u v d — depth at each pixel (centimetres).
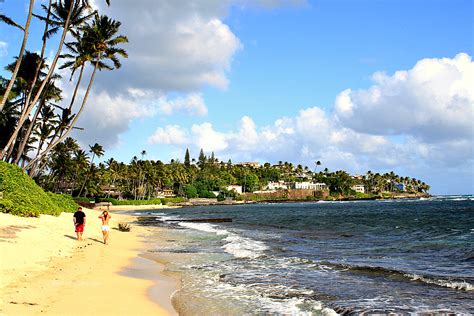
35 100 3083
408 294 1155
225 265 1669
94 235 2627
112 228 3500
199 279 1377
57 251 1695
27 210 2602
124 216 6569
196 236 3038
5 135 4259
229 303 1060
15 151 4547
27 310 856
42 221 2608
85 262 1552
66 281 1173
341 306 1027
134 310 955
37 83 3691
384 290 1207
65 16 3262
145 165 13238
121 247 2228
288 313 971
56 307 909
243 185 19475
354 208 10075
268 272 1505
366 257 1905
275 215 6856
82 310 909
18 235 1833
